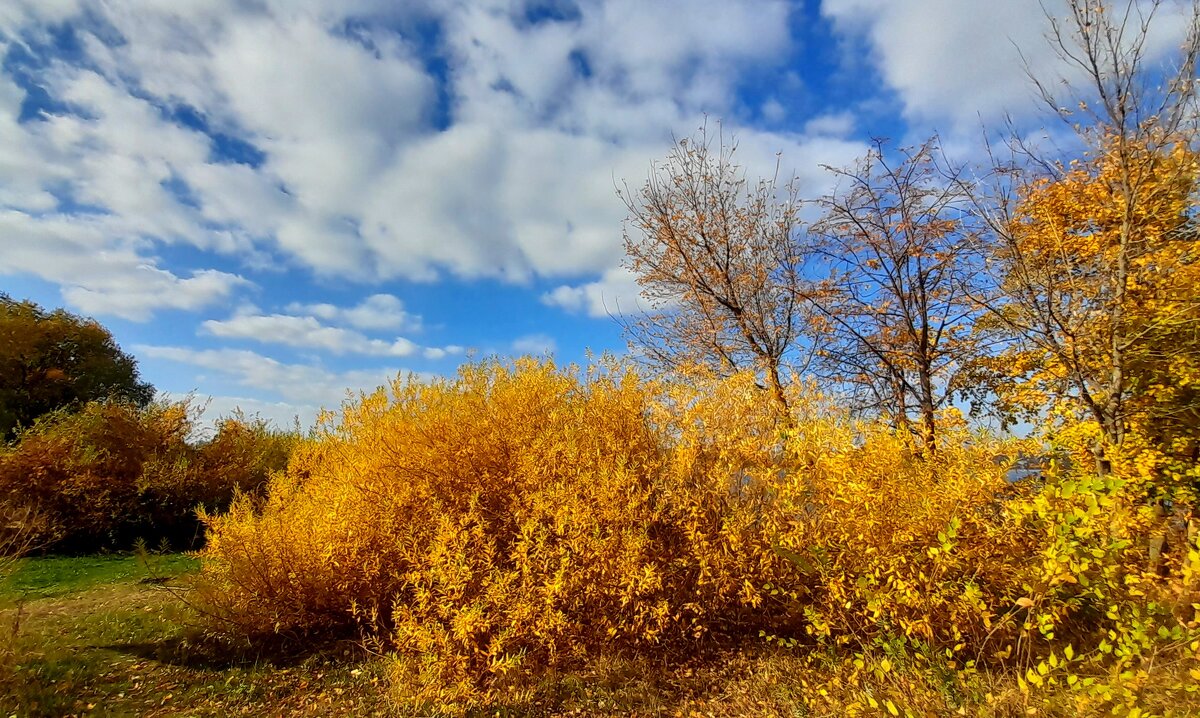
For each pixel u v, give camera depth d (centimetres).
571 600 524
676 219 1041
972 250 875
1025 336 683
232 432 1531
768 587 501
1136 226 647
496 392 670
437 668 485
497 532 582
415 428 647
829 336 988
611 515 508
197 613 666
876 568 450
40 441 1228
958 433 477
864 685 419
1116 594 387
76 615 725
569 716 473
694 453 550
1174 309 643
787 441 537
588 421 600
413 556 566
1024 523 421
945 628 436
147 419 1404
